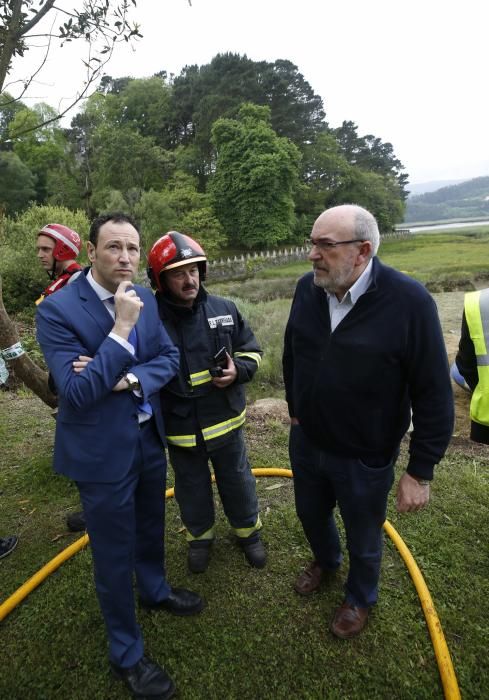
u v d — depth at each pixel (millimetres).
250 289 16484
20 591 2301
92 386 1507
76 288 1714
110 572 1738
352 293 1673
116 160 39156
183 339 2125
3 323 2900
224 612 2189
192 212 34688
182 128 51406
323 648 1983
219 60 47781
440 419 1724
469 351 2141
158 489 1953
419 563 2398
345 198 49594
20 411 4773
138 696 1784
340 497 1927
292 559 2512
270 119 45781
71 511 3057
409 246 37844
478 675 1844
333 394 1766
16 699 1828
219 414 2225
